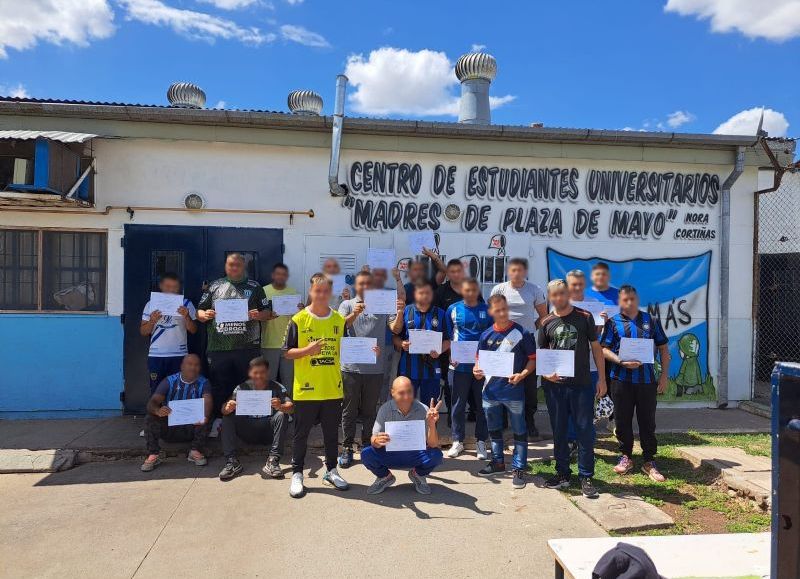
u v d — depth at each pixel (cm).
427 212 703
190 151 664
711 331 743
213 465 523
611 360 509
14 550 362
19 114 617
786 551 191
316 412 462
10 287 650
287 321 608
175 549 363
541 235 719
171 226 663
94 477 493
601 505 435
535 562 352
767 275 827
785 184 821
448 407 626
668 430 634
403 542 375
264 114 636
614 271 729
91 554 357
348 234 691
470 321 532
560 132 680
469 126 664
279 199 680
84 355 652
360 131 671
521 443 480
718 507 439
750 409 717
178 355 580
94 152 647
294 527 396
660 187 735
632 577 217
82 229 653
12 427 611
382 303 525
